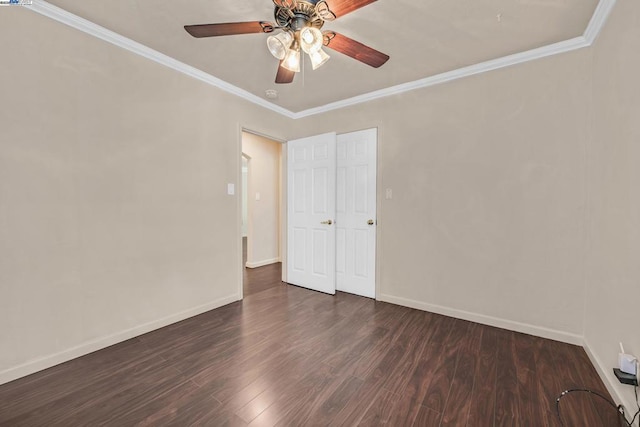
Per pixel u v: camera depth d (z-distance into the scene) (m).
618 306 1.61
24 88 1.77
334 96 3.28
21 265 1.78
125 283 2.26
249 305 3.05
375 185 3.25
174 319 2.58
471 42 2.20
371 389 1.68
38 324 1.84
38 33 1.82
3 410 1.50
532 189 2.36
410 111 2.96
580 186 2.17
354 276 3.44
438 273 2.83
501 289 2.51
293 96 3.28
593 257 2.00
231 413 1.49
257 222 4.90
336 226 3.58
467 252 2.67
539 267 2.34
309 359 2.00
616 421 1.45
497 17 1.89
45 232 1.87
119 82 2.19
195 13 1.89
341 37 1.65
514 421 1.44
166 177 2.51
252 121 3.28
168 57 2.45
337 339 2.30
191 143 2.69
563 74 2.22
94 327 2.10
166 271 2.52
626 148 1.55
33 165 1.82
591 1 1.74
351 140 3.42
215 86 2.87
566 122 2.21
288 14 1.58
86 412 1.49
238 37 2.16
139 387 1.70
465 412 1.50
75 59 1.97
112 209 2.18
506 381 1.76
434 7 1.80
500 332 2.43
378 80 2.87
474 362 1.97
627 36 1.54
